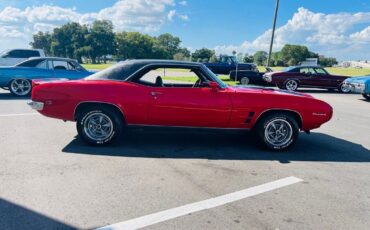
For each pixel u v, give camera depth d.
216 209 3.24
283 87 17.83
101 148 5.20
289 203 3.43
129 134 6.17
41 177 3.90
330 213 3.24
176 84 5.40
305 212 3.24
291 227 2.94
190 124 5.19
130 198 3.41
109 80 5.16
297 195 3.65
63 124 6.95
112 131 5.18
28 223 2.86
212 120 5.16
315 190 3.81
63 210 3.11
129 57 125.44
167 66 5.24
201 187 3.78
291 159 5.02
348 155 5.35
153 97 5.04
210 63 22.78
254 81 19.67
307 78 17.64
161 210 3.18
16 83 11.20
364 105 12.44
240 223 2.98
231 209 3.25
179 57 126.06
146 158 4.79
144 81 5.20
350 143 6.21
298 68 17.80
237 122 5.21
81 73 11.89
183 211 3.17
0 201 3.25
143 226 2.88
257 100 5.18
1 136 5.79
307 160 5.00
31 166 4.27
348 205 3.43
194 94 5.11
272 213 3.19
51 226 2.83
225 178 4.10
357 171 4.55
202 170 4.36
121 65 5.28
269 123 5.26
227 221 3.01
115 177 3.98
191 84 5.46
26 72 11.17
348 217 3.17
